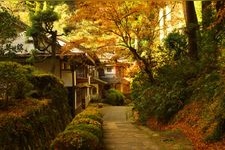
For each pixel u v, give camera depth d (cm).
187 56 1714
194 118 1261
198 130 1137
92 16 1791
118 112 3097
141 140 1233
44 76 1680
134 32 1917
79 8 1770
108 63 2175
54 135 1438
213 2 1558
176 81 1630
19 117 1038
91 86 3594
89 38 1950
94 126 1016
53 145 827
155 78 1975
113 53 2033
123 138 1296
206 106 1206
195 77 1566
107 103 4353
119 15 1808
